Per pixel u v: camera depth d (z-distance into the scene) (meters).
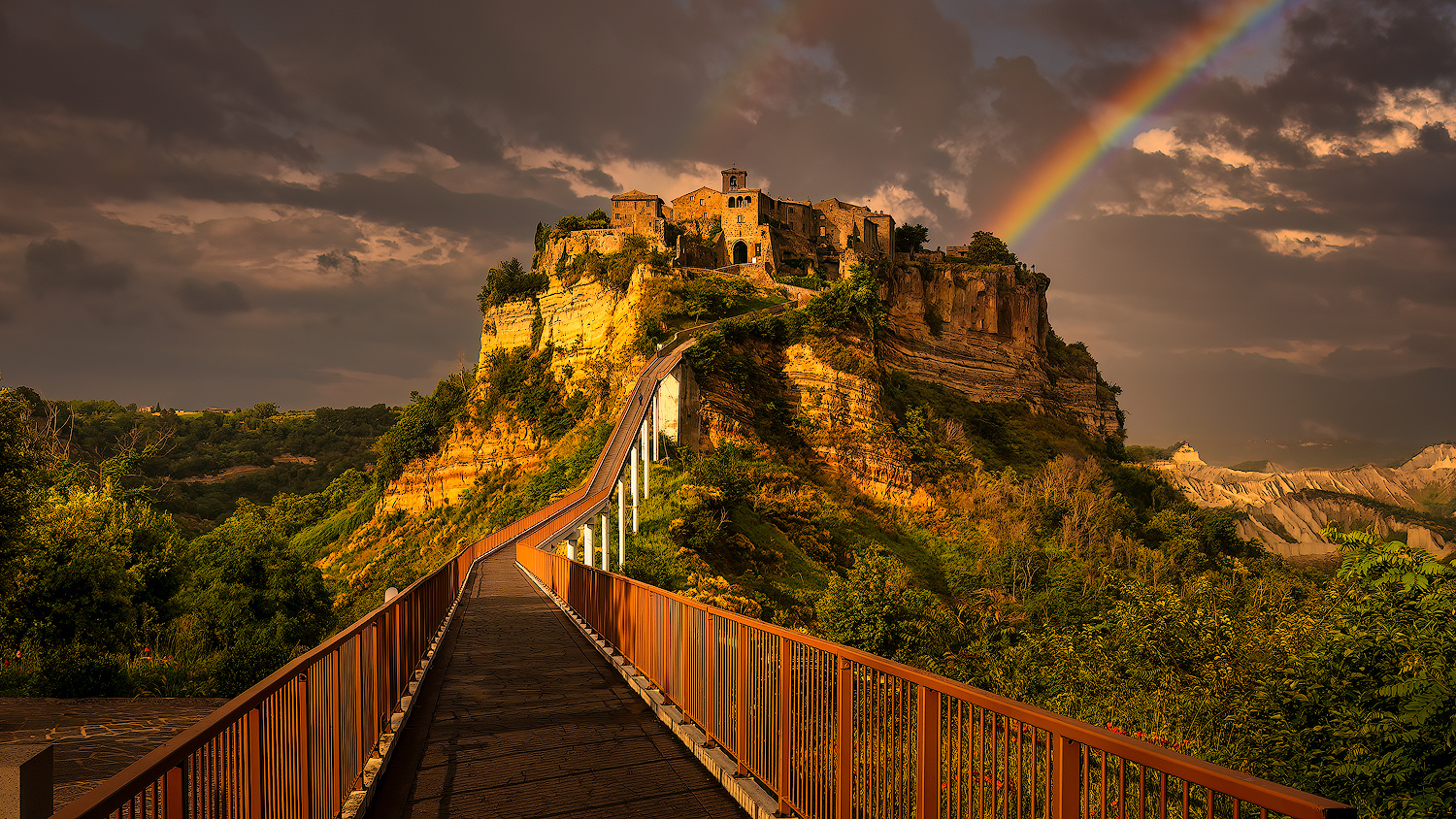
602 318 124.44
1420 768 11.03
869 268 131.00
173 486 188.88
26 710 15.05
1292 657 15.55
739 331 110.06
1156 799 9.23
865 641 34.91
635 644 14.05
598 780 8.68
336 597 100.50
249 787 5.15
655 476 87.12
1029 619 70.81
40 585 29.44
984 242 175.12
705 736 9.72
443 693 13.05
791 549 81.50
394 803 7.98
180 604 40.16
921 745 5.49
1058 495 109.31
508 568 49.03
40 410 169.00
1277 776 13.49
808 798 7.00
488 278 147.50
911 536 98.75
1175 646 21.25
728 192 145.75
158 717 14.73
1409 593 13.61
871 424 109.75
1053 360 173.62
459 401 139.12
